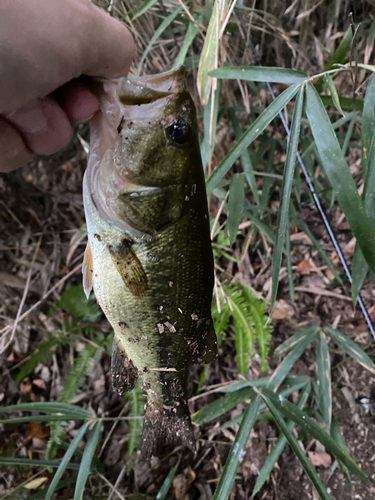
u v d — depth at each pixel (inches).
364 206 9.7
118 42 8.3
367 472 16.3
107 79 8.8
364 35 15.1
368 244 8.9
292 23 16.4
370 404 17.5
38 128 9.0
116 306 9.9
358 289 10.8
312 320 20.1
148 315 9.9
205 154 14.5
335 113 19.2
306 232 18.6
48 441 18.1
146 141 8.7
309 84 10.0
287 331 20.2
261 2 15.6
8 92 7.3
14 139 9.1
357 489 16.0
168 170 8.9
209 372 20.1
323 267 20.7
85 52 7.8
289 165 10.0
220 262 21.4
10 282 22.7
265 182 18.5
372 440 16.9
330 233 16.9
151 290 9.6
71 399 19.0
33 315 22.5
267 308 20.1
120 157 8.8
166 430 11.4
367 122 9.7
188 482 17.6
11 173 25.0
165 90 8.6
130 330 10.1
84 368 19.6
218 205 20.0
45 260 24.3
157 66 16.5
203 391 19.9
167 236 9.4
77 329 21.1
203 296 10.2
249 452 17.8
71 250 20.2
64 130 9.1
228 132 19.3
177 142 8.7
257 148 20.4
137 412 17.6
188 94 8.7
